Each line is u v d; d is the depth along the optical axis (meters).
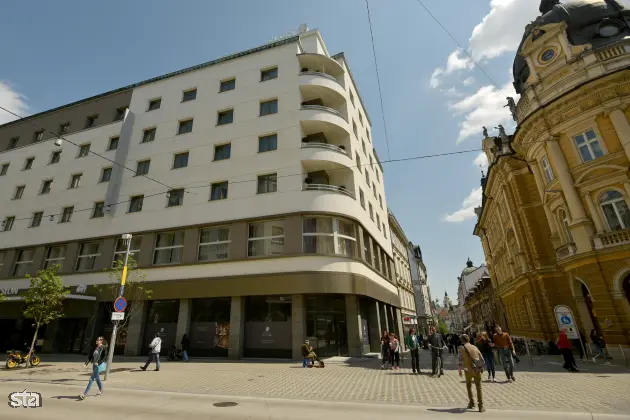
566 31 20.14
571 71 18.89
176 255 20.81
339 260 18.62
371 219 26.16
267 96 23.02
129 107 26.91
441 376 12.21
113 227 22.80
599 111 16.94
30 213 26.14
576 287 18.23
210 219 20.56
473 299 61.22
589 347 17.22
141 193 23.12
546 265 20.92
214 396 9.11
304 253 18.19
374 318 22.59
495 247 35.16
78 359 18.86
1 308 22.73
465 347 7.64
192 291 18.98
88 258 23.02
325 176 22.52
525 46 21.33
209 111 24.08
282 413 7.29
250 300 18.72
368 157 30.30
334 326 18.75
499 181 26.16
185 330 18.64
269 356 17.50
